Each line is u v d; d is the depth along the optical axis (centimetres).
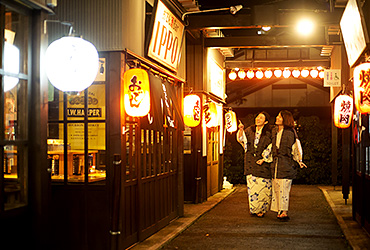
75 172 754
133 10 776
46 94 512
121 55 734
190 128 1393
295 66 1916
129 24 757
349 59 959
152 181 901
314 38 1484
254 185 1120
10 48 484
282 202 1069
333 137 1834
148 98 719
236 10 1114
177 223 1016
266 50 1992
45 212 504
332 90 1806
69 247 748
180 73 1098
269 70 2069
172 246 812
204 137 1446
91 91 750
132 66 782
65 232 751
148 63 830
